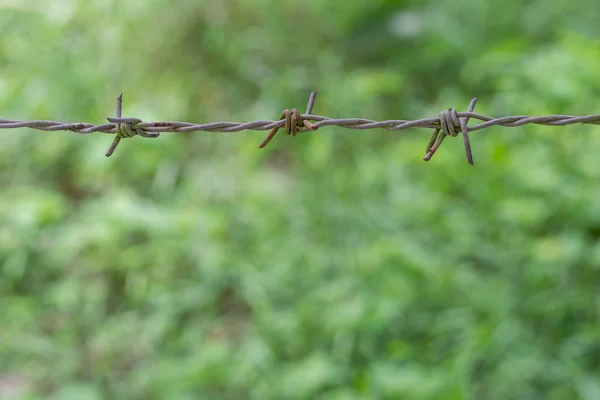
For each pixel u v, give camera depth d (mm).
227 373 1624
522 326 1655
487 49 2377
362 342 1642
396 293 1680
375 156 2104
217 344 1674
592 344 1621
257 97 2361
